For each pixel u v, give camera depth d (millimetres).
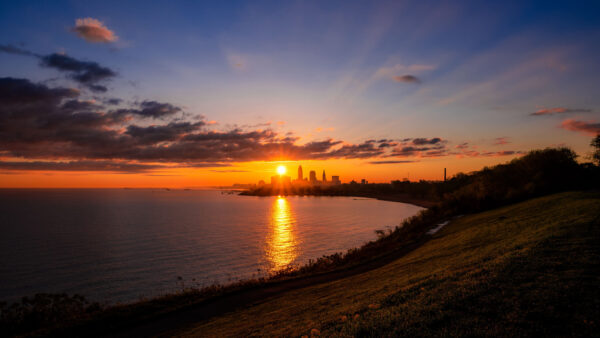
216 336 12828
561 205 30781
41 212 173750
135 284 44094
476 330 7414
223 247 70000
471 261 15414
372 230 90750
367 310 10656
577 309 7754
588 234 15367
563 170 49406
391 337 7742
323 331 9453
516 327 7355
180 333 14648
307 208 195625
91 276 48656
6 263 57969
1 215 155500
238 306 18812
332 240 75000
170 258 59844
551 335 6816
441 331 7645
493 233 26344
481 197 56281
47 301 21391
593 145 56156
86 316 18453
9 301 38188
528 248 14570
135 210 190625
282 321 12930
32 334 15984
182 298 21359
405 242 39719
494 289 9898
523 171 56500
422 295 10805
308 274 26969
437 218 60312
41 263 57719
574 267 10797
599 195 33094
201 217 144375
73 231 99188
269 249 66312
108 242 78625
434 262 20219
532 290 9289
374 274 21859
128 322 17062
